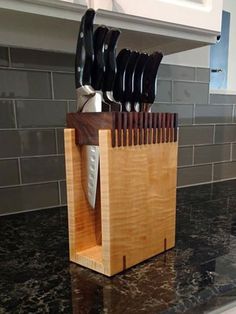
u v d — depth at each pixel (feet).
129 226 1.71
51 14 1.89
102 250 1.71
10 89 2.63
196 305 1.45
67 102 2.92
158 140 1.80
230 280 1.64
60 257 1.98
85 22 1.60
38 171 2.88
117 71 1.85
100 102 1.66
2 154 2.68
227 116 4.11
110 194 1.58
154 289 1.56
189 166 3.88
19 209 2.84
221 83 4.11
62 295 1.53
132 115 1.62
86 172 1.77
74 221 1.80
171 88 3.54
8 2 1.73
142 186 1.74
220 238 2.26
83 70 1.66
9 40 2.52
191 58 3.65
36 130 2.81
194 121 3.81
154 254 1.91
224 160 4.22
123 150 1.61
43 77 2.77
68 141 1.72
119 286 1.60
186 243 2.15
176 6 2.22
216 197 3.50
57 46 2.72
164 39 2.55
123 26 2.13
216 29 2.51
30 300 1.49
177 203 3.26
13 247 2.16
